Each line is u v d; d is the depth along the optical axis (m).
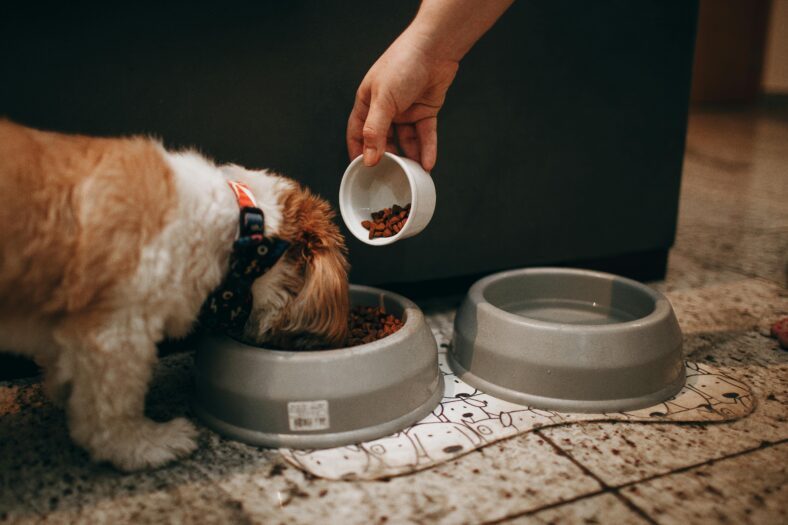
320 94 1.89
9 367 1.78
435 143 1.73
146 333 1.30
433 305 2.29
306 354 1.46
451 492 1.32
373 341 1.63
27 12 1.55
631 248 2.50
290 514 1.26
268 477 1.37
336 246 1.54
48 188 1.18
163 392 1.72
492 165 2.19
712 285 2.50
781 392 1.71
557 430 1.54
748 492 1.32
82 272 1.20
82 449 1.46
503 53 2.09
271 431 1.47
